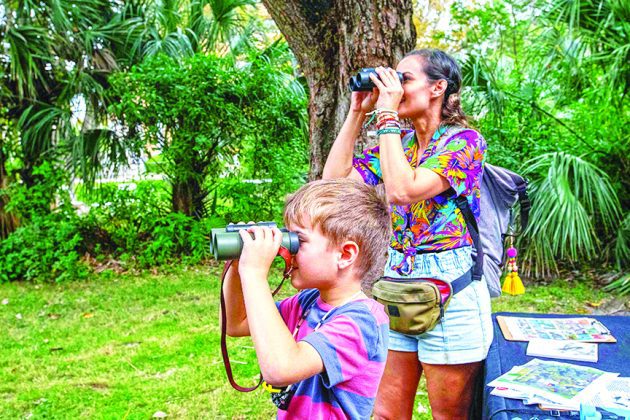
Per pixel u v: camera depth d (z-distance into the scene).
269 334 1.12
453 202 1.77
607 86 5.04
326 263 1.26
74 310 4.85
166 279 5.71
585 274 5.37
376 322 1.26
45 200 6.07
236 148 6.45
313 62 3.02
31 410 3.07
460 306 1.78
